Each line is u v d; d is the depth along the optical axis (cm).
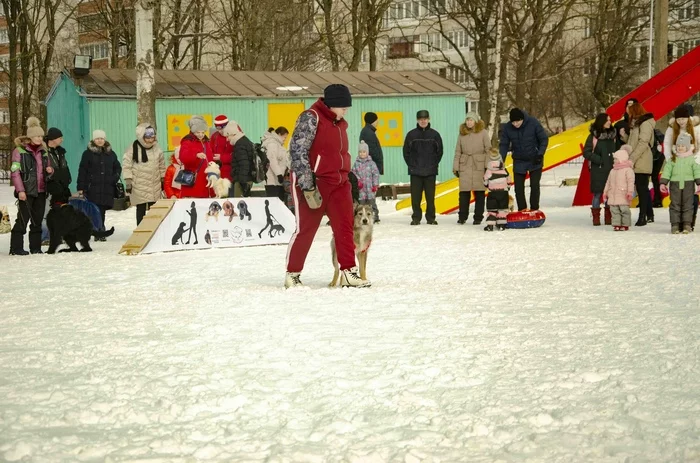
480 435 386
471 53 7500
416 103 3016
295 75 3116
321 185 888
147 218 1390
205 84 2898
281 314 717
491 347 565
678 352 534
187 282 987
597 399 435
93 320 716
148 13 2373
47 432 403
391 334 618
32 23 4519
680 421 393
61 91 2981
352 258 894
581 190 2198
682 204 1454
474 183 1759
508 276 959
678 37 6150
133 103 2705
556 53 5400
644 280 884
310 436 390
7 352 588
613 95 5019
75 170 2809
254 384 482
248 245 1480
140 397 461
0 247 1565
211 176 1473
